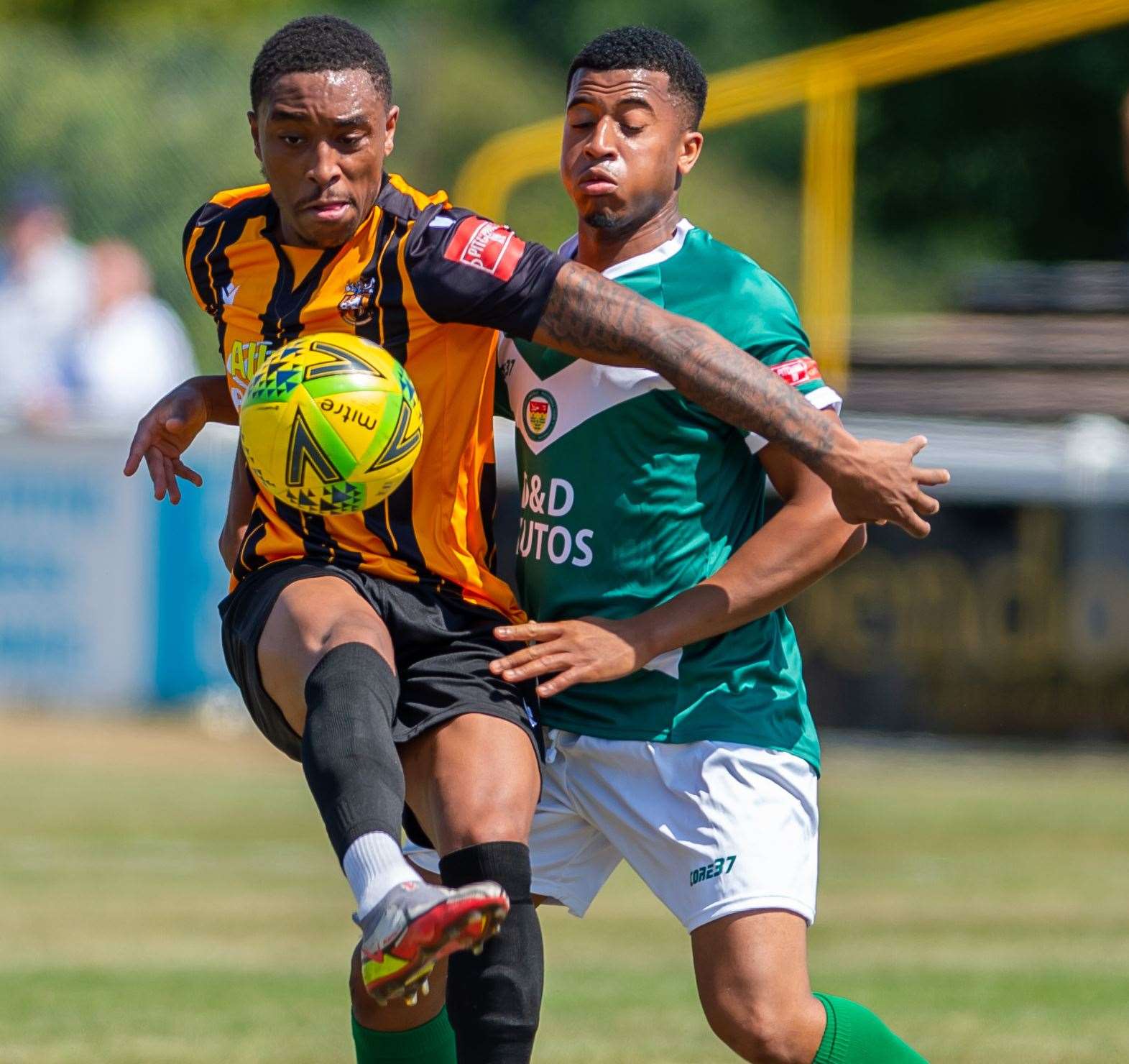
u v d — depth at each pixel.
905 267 95.56
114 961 23.73
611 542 14.09
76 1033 19.41
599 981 23.03
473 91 95.56
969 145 94.56
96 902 27.94
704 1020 20.52
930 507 13.20
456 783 12.78
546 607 14.36
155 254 69.75
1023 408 45.06
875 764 41.72
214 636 45.34
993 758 41.94
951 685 42.03
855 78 48.75
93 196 69.94
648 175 14.12
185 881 29.73
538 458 14.34
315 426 12.91
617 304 13.04
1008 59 91.69
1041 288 50.97
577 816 14.34
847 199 49.34
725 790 13.57
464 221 13.39
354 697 12.07
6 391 53.47
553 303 13.10
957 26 47.97
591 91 14.16
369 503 13.23
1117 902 28.78
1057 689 41.78
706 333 13.07
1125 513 41.34
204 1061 18.11
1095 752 41.84
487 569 14.09
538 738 13.60
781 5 103.88
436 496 13.73
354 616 12.82
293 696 12.75
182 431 14.84
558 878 14.51
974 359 46.97
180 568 45.09
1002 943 25.56
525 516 14.61
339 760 11.75
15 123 70.25
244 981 22.56
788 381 13.84
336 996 21.73
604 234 14.25
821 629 42.50
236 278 13.84
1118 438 43.12
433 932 10.78
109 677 45.19
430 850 14.04
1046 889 29.81
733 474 14.26
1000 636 41.75
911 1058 13.42
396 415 13.02
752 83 49.31
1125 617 41.50
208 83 73.06
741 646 14.06
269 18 88.62
